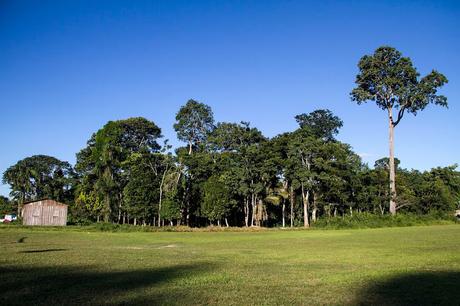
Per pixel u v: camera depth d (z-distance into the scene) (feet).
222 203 254.27
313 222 236.63
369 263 61.26
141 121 308.19
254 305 33.45
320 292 38.73
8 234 156.04
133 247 96.68
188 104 331.77
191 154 282.77
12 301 34.27
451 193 348.79
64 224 272.92
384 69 238.48
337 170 258.78
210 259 68.44
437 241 102.83
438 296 36.94
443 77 226.17
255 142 298.35
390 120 240.94
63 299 35.12
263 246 99.30
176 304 33.55
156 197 257.14
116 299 35.24
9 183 390.63
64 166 393.50
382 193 274.16
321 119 333.62
